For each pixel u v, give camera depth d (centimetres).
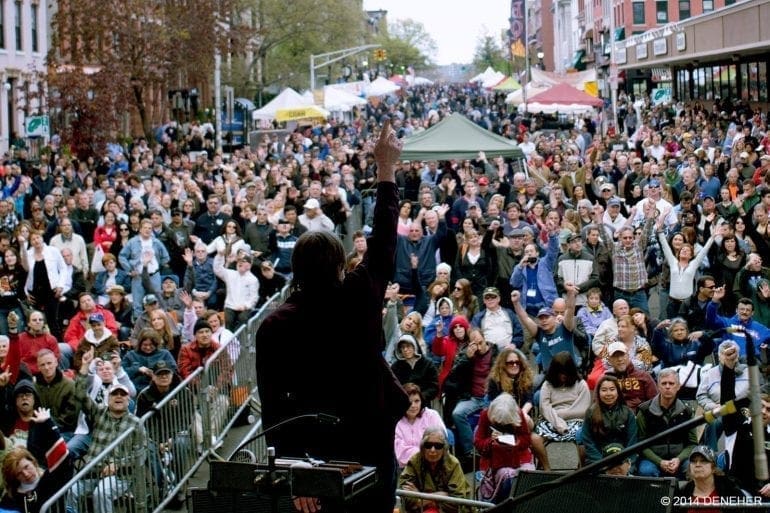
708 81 5791
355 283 482
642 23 8875
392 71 18250
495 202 2128
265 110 4859
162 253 1991
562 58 13238
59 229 2069
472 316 1581
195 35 4956
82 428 1224
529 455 1095
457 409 1287
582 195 2433
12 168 3073
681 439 1090
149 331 1411
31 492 986
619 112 6022
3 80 4650
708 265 1820
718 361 1341
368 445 488
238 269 1839
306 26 7444
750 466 1009
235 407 1455
